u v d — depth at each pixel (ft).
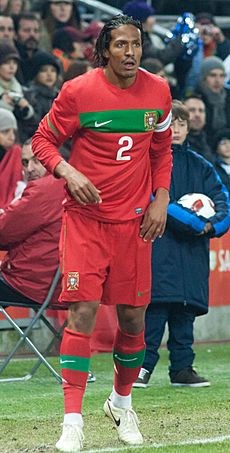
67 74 105.40
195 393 79.41
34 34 128.88
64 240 57.62
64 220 57.82
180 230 80.02
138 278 58.29
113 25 55.88
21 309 98.02
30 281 82.07
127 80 56.13
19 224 81.15
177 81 136.67
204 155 126.82
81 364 57.06
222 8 165.78
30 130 120.06
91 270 56.90
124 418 59.47
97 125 56.24
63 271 57.41
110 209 56.95
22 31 128.57
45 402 75.10
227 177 125.08
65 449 55.72
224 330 115.14
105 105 56.13
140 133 56.85
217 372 92.22
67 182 56.03
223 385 83.92
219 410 70.69
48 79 123.85
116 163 56.75
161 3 162.30
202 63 136.46
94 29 136.15
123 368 59.82
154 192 59.57
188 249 81.51
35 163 89.25
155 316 81.92
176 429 63.31
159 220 58.18
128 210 57.26
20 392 80.23
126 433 58.95
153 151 59.52
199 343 112.68
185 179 82.28
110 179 56.80
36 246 82.07
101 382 85.76
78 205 57.00
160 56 134.10
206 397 77.15
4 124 110.11
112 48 55.67
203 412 69.82
